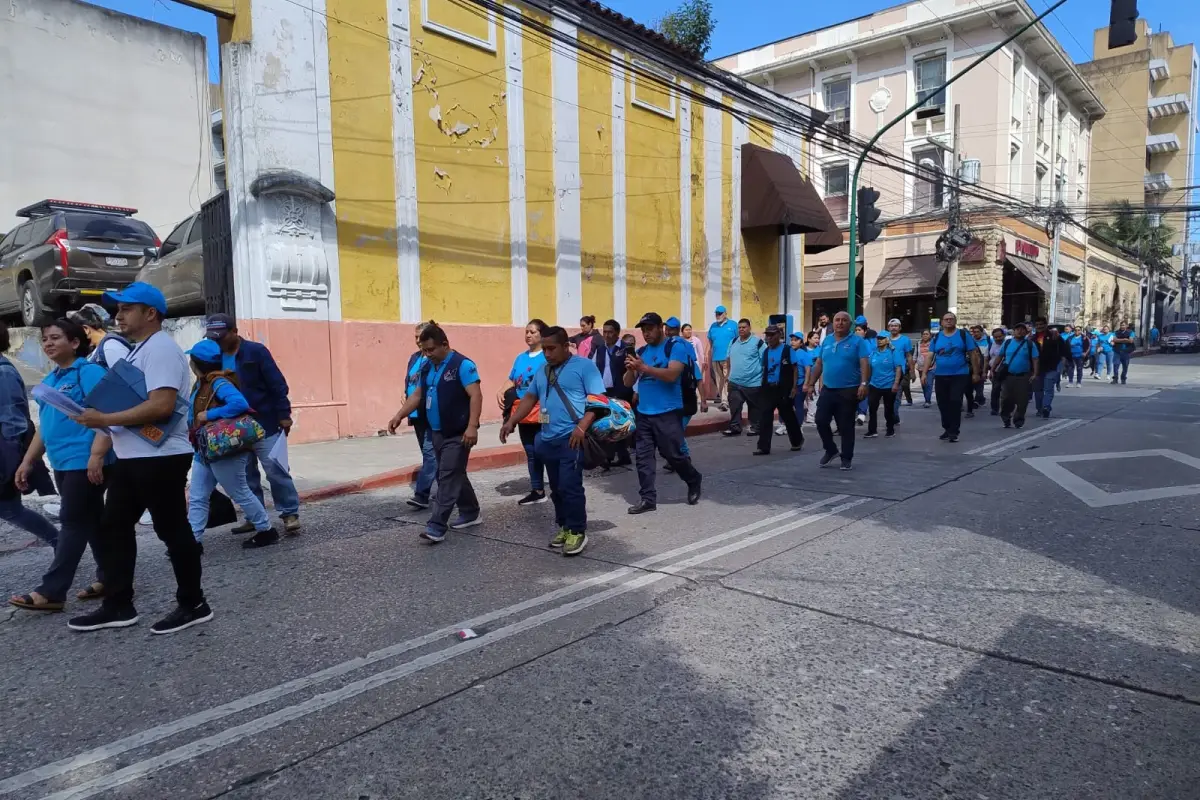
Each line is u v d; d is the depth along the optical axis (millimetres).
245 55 9414
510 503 7402
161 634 4094
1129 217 48250
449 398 5816
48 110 18750
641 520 6566
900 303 29594
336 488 7645
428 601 4562
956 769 2750
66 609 4535
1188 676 3449
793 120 16516
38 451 4805
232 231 9750
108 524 4074
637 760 2832
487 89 12188
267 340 9711
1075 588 4637
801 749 2895
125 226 12992
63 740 3037
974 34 27375
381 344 10859
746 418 14000
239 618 4320
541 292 13289
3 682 3568
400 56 10977
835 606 4387
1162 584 4688
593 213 14203
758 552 5484
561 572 5105
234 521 5977
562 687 3420
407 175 11125
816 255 30781
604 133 14359
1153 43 56250
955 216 25203
